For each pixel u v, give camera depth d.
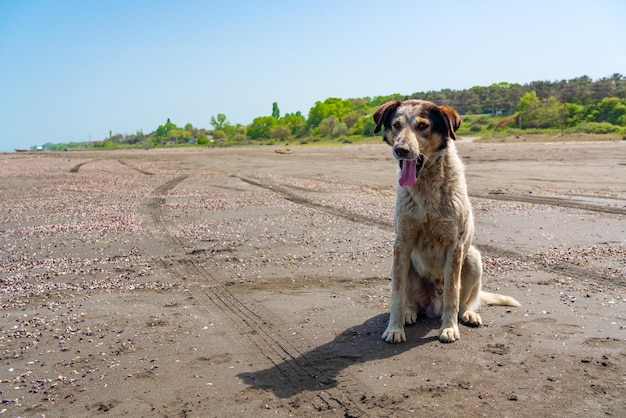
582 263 3.24
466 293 2.50
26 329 2.47
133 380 2.03
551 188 6.61
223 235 4.23
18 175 10.44
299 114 68.19
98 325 2.50
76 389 1.97
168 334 2.40
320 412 1.82
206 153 21.27
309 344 2.29
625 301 2.65
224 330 2.44
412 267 2.56
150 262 3.53
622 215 4.53
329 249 3.74
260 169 11.44
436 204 2.34
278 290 2.95
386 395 1.90
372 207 5.49
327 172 10.14
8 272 3.34
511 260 3.36
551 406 1.81
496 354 2.16
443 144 2.37
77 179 9.52
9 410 1.86
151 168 12.37
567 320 2.45
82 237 4.25
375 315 2.59
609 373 1.99
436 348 2.24
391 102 2.48
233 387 1.97
